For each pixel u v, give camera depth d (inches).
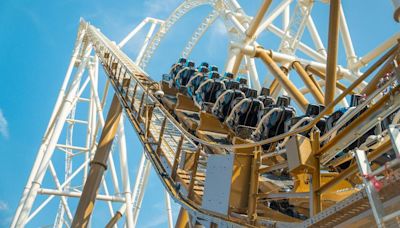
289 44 585.9
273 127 293.9
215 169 215.6
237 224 187.5
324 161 165.8
